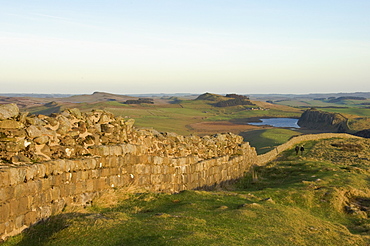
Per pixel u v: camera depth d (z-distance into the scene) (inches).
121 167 634.8
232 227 485.4
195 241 400.5
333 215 708.0
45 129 522.9
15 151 466.3
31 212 442.0
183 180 796.6
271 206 630.5
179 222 479.2
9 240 402.0
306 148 2054.6
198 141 930.7
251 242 429.7
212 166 931.3
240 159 1125.1
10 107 494.9
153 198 621.6
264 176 1168.8
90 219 466.0
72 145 563.8
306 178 1022.4
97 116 659.4
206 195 683.4
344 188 855.7
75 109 615.5
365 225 644.1
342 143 2098.9
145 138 733.3
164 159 747.4
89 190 562.3
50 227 447.8
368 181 1007.0
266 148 2667.3
